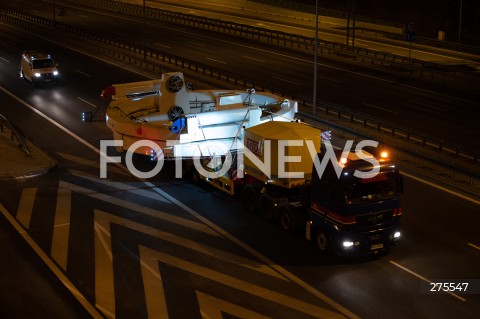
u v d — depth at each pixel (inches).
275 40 2482.8
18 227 772.6
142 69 1865.2
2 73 1829.5
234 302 596.4
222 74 1758.1
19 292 613.0
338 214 661.9
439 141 1099.9
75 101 1486.2
